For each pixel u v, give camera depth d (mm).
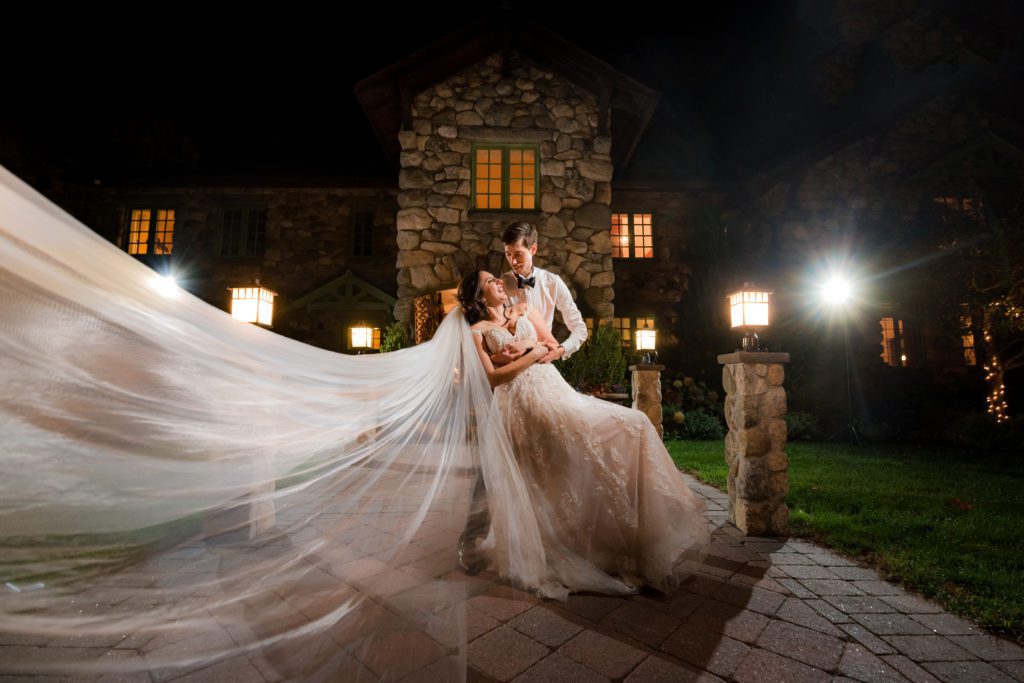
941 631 1741
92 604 839
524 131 8227
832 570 2314
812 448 7094
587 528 2092
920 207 10586
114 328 827
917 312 10211
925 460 5887
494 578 2045
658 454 2172
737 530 2967
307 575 1276
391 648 1239
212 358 1025
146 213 11742
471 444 1943
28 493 734
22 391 717
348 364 1546
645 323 11227
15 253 708
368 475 1492
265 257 11641
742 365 2949
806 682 1426
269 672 1212
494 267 8023
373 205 11922
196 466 962
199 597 1050
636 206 11523
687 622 1782
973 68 11039
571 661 1515
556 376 2418
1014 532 2875
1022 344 9797
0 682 1192
